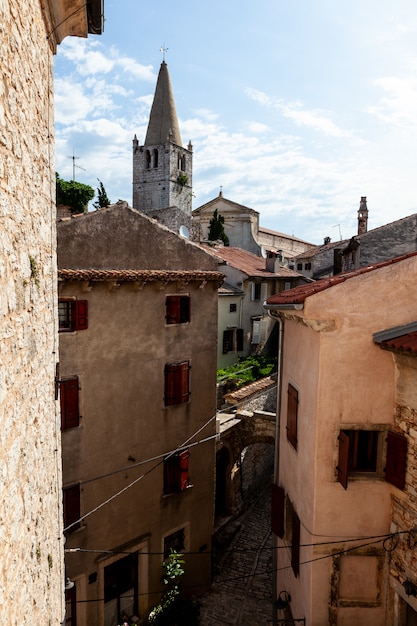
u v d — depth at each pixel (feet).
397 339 23.20
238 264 102.58
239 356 96.58
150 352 41.01
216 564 53.16
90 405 36.86
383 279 24.56
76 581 36.96
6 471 10.87
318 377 24.79
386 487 25.13
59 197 89.25
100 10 19.43
